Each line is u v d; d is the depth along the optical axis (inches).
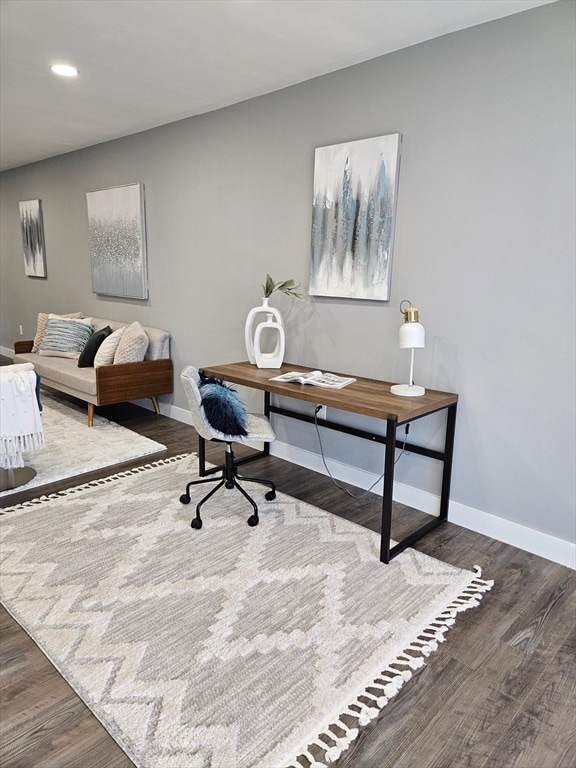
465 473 110.1
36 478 129.2
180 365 179.6
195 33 101.4
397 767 56.6
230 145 147.6
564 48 87.1
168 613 80.5
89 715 62.2
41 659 70.9
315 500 122.1
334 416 132.8
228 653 72.5
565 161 89.0
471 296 104.0
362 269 119.8
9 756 56.6
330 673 69.4
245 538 103.1
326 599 84.7
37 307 256.5
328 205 123.6
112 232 194.4
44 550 97.3
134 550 97.8
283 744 58.8
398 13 92.3
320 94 123.6
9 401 113.7
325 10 91.6
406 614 81.6
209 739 59.2
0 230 272.4
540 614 82.9
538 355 96.6
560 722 62.9
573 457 94.8
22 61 116.0
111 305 207.6
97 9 92.5
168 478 131.6
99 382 163.9
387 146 111.0
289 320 140.5
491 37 95.0
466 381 107.1
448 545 103.6
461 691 67.1
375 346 122.0
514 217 96.2
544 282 94.1
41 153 214.1
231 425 103.2
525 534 102.3
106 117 159.5
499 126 96.0
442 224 106.2
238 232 150.3
